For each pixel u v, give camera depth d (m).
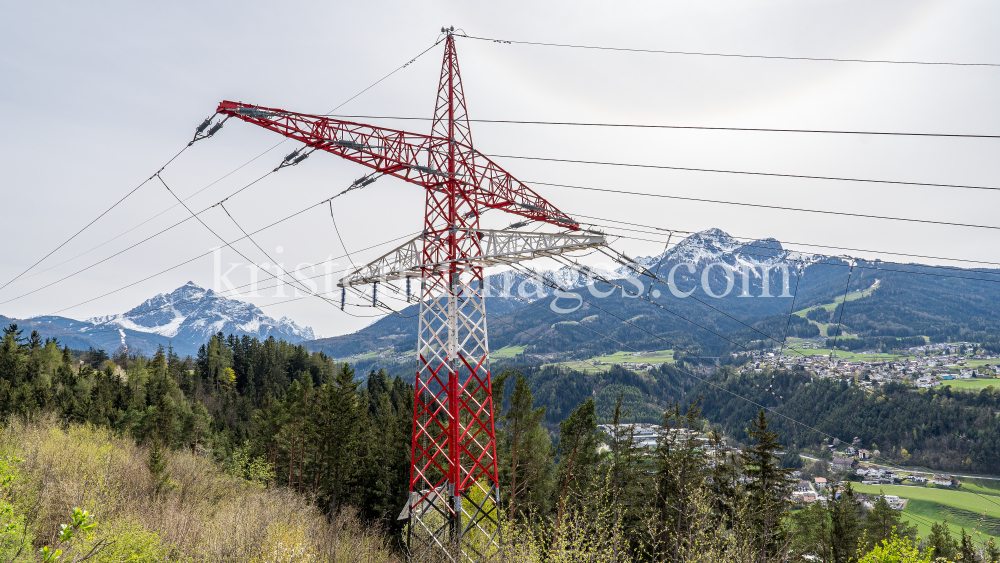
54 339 131.38
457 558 19.83
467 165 23.42
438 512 21.45
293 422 63.72
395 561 25.53
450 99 23.80
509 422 48.22
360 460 58.00
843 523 46.38
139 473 35.53
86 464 30.62
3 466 19.94
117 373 127.50
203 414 91.69
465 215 23.02
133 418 69.88
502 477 46.00
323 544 23.25
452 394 21.36
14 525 13.77
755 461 45.00
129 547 17.55
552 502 46.69
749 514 37.38
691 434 46.66
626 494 42.78
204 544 20.78
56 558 9.35
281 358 164.50
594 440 47.34
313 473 59.16
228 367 151.38
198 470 47.75
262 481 56.47
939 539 51.06
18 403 63.28
